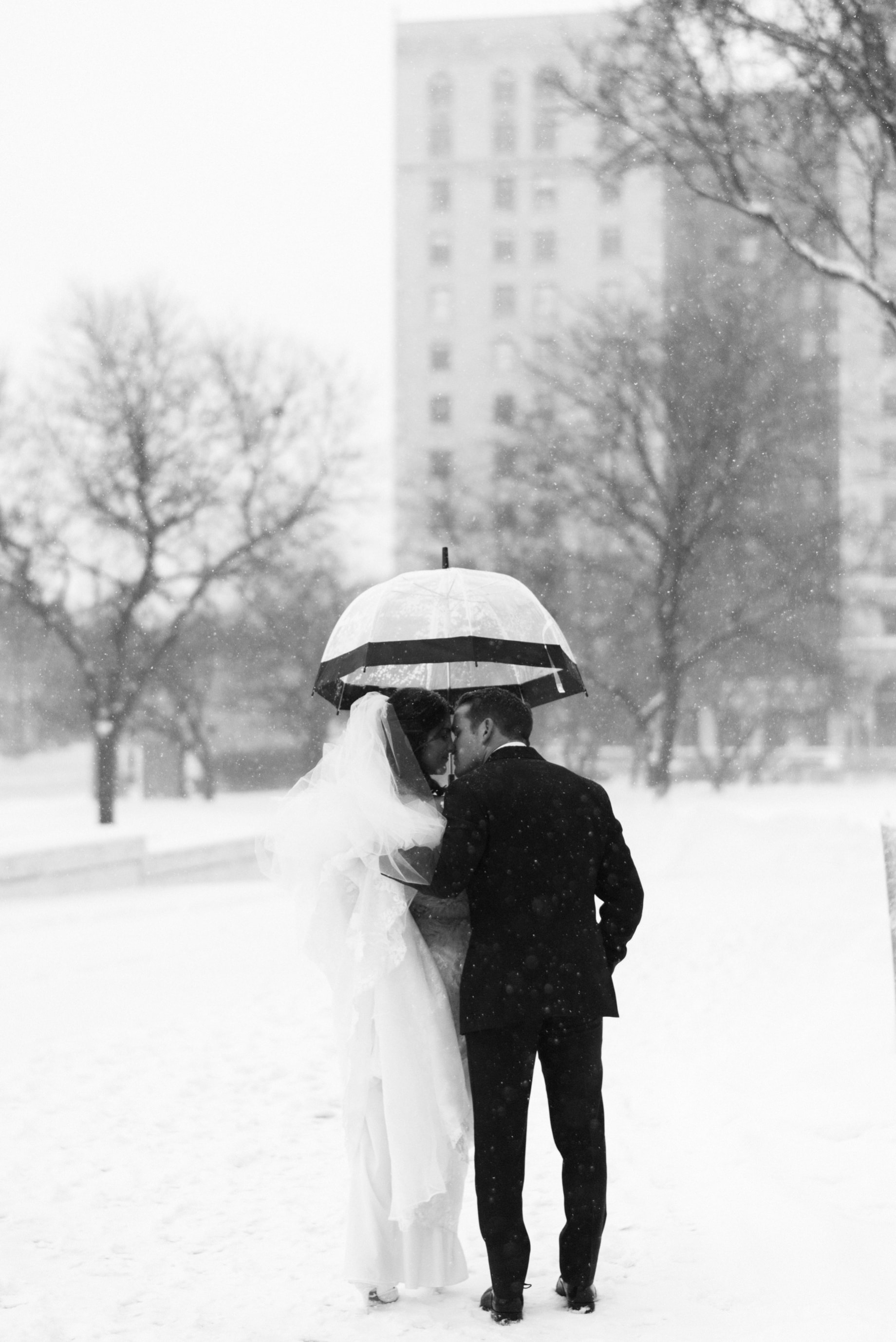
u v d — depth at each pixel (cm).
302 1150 601
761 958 1022
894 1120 558
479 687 529
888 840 614
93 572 3262
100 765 3250
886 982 848
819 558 3105
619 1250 465
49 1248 478
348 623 488
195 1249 476
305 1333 398
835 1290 416
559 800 430
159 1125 643
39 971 1137
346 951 434
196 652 4259
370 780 424
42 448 3186
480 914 421
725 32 1164
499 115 8344
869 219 1355
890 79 1092
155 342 3216
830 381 3247
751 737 4428
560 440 3058
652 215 3803
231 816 3972
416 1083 416
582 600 3359
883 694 5938
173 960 1190
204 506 3256
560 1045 421
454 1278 426
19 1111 670
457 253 8350
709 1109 625
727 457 2889
